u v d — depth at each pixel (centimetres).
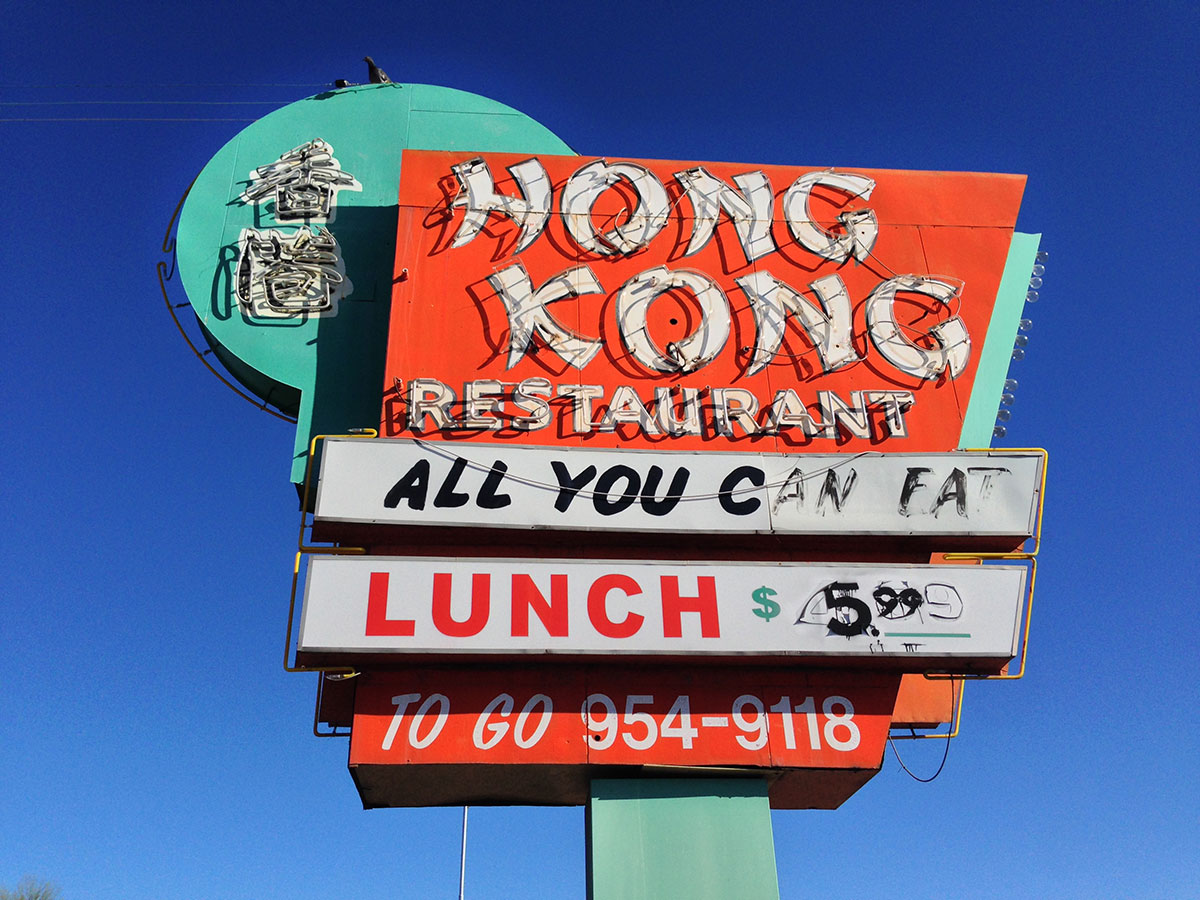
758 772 1426
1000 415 1680
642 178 1777
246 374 1700
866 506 1509
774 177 1802
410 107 1928
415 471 1480
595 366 1638
